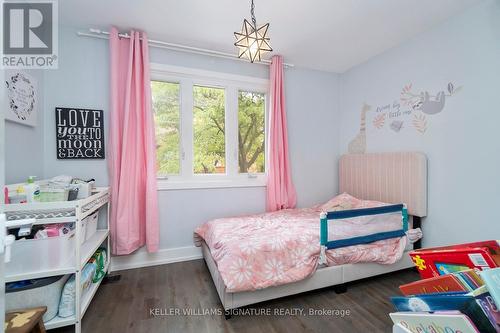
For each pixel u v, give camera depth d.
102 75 2.29
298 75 3.11
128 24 2.17
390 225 2.07
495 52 1.79
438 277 0.63
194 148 2.72
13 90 1.66
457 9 1.96
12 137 1.67
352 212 1.90
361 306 1.72
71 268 1.37
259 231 1.98
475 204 1.92
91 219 1.91
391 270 2.06
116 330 1.48
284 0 1.85
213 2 1.87
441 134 2.15
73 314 1.40
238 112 2.90
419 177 2.23
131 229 2.24
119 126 2.25
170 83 2.61
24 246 1.29
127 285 2.02
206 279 2.13
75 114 2.20
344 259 1.84
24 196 1.37
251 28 1.54
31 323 1.09
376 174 2.69
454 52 2.04
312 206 3.17
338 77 3.36
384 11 1.99
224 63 2.74
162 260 2.48
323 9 1.96
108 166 2.29
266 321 1.56
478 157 1.90
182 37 2.38
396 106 2.56
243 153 2.94
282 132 2.90
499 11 1.77
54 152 2.15
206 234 2.23
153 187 2.32
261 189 2.91
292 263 1.69
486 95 1.84
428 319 0.56
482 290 0.53
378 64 2.77
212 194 2.69
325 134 3.29
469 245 0.74
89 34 2.21
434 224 2.21
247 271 1.55
